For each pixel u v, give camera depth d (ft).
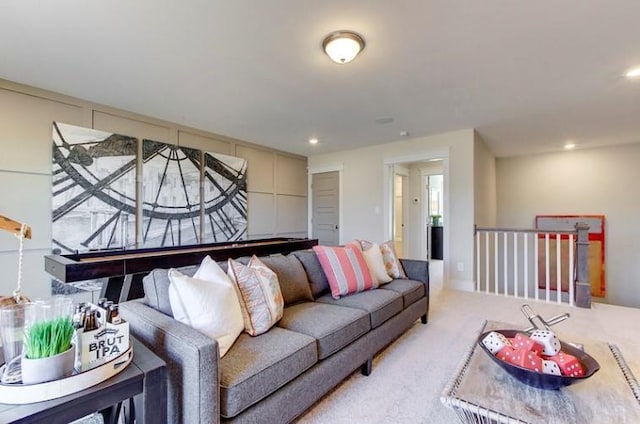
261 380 4.38
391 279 9.86
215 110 12.25
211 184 15.23
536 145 18.04
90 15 6.48
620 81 9.56
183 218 14.02
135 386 3.48
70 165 10.74
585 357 4.66
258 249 11.28
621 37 7.25
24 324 3.25
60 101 10.68
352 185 19.19
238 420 4.10
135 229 12.44
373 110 12.16
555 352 4.47
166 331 4.29
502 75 9.20
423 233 21.71
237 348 4.98
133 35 7.23
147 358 3.86
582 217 18.99
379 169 18.01
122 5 6.17
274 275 6.48
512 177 21.38
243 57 8.23
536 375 4.05
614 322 10.07
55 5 6.14
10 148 9.71
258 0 6.05
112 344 3.56
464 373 4.57
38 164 10.19
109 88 10.21
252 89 10.25
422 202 21.76
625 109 11.96
